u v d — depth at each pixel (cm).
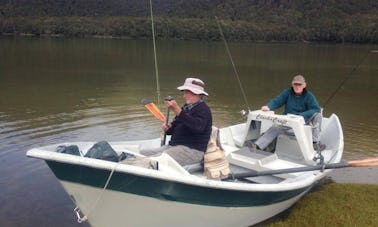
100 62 2184
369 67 2352
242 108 1024
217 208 364
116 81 1458
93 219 356
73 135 709
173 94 1180
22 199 463
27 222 416
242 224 405
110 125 787
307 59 2753
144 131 748
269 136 494
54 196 474
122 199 336
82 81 1441
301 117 477
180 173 340
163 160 349
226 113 952
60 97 1096
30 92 1172
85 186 329
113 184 324
